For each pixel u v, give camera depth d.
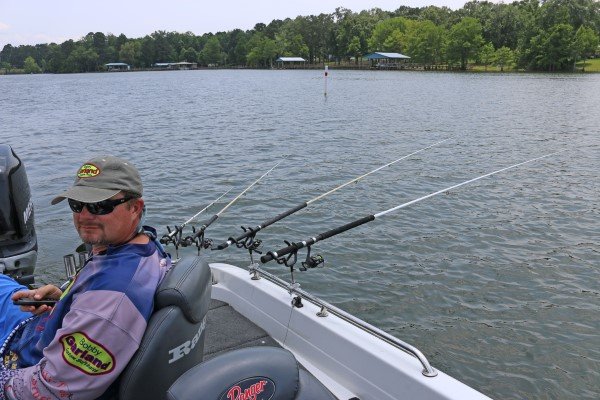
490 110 31.27
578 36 88.00
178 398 1.58
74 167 14.84
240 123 25.23
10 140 21.05
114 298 1.76
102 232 1.87
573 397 5.10
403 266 7.76
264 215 10.06
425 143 18.77
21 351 2.12
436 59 106.19
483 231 9.18
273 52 142.75
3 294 2.47
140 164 15.16
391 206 10.60
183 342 1.90
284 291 3.36
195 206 10.66
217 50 163.50
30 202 4.44
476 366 5.55
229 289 3.73
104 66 169.00
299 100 40.16
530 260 8.00
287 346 3.17
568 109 31.61
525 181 12.78
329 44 133.88
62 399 1.76
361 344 2.69
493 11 109.75
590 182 12.67
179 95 49.09
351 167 14.38
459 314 6.50
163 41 169.12
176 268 1.97
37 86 78.25
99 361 1.75
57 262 7.85
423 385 2.35
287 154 16.47
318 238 3.23
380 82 67.00
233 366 1.65
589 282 7.30
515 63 95.81
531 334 6.07
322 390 1.73
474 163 15.03
